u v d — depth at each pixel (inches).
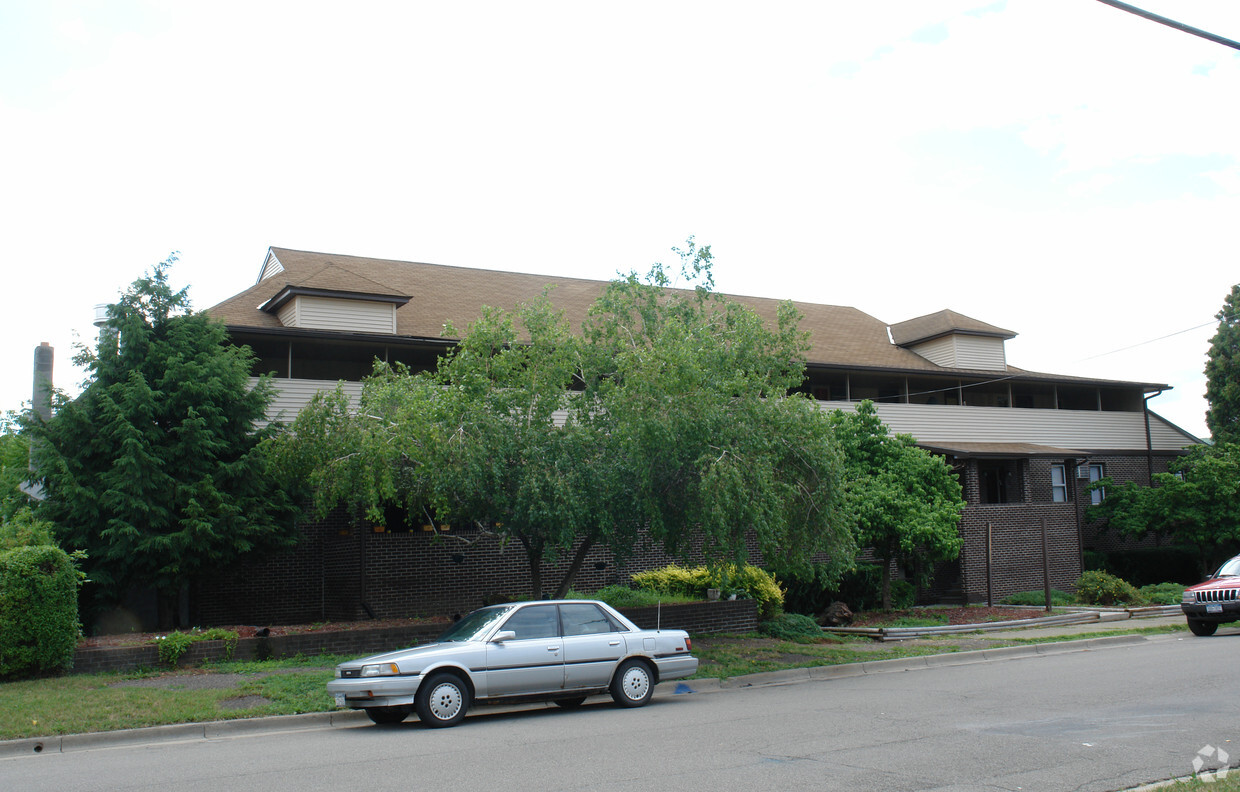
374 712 457.7
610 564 920.3
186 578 719.7
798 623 815.1
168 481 694.5
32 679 540.4
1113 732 368.5
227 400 740.7
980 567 1077.1
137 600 772.0
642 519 634.2
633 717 445.4
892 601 1002.7
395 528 846.5
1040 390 1381.6
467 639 457.7
